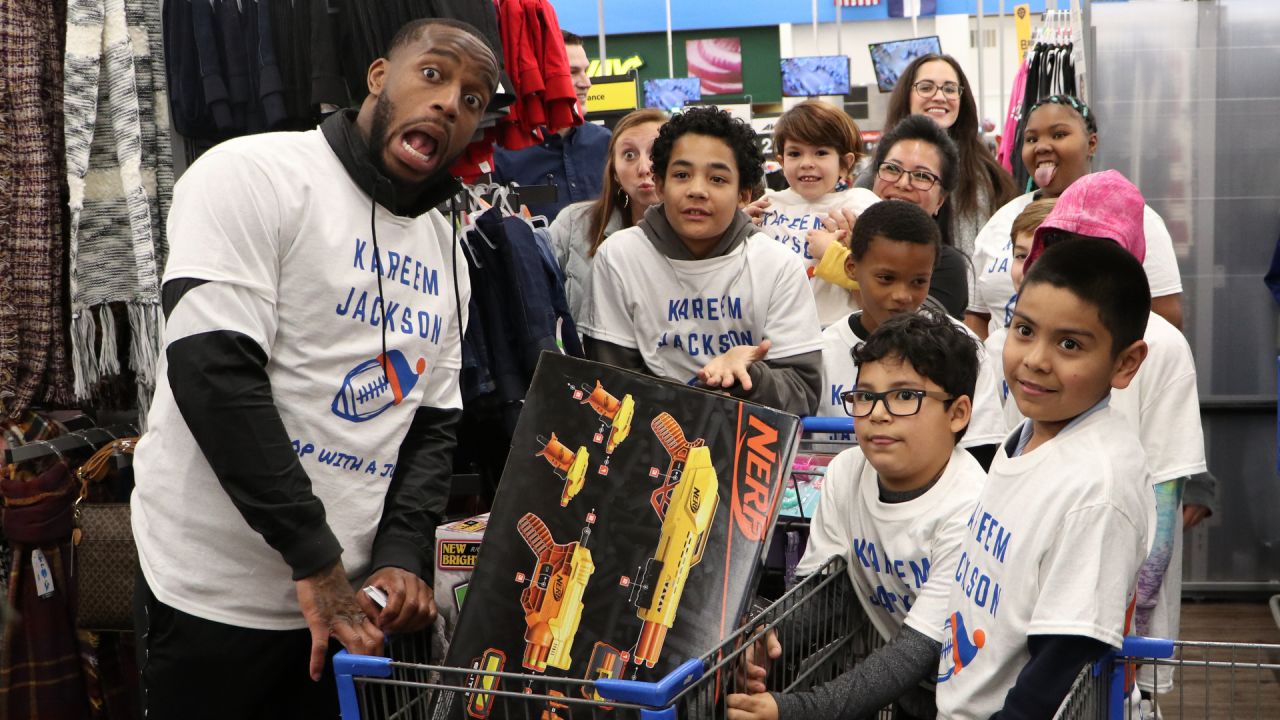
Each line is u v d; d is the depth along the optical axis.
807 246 3.29
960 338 1.77
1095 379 1.51
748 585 1.58
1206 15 4.24
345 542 1.86
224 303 1.67
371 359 1.86
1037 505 1.52
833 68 5.38
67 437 3.10
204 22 3.01
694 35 7.70
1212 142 4.29
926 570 1.76
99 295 3.04
